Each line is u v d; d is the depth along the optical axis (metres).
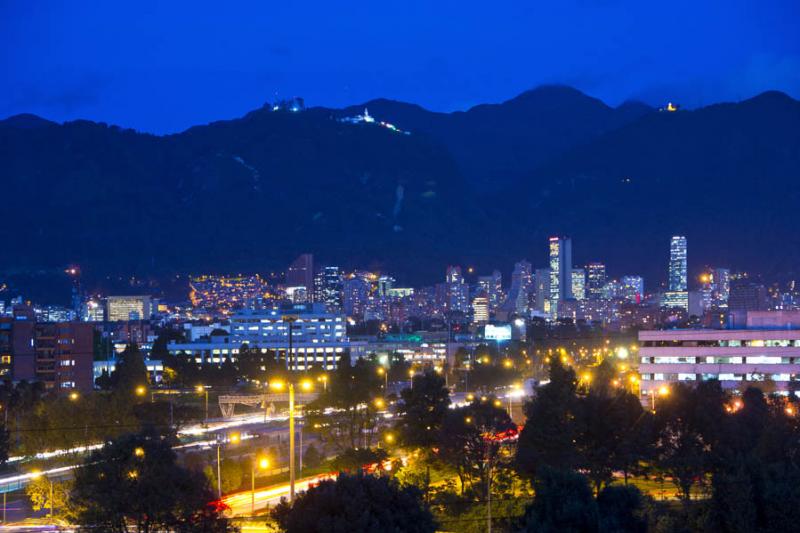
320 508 132.12
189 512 152.12
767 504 157.38
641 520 148.50
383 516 131.62
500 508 189.25
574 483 147.75
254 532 187.12
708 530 159.12
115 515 149.62
